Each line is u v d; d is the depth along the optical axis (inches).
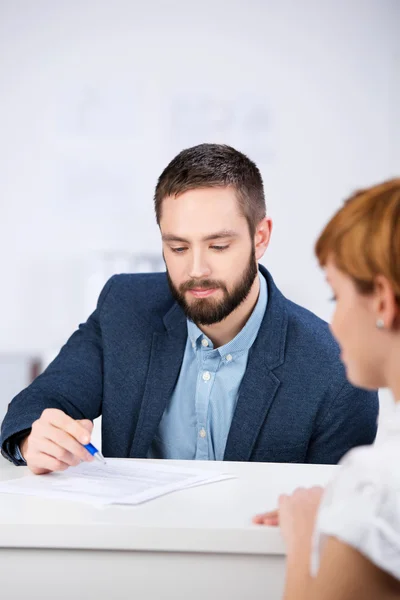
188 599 41.7
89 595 41.9
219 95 235.3
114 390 69.6
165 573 41.7
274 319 66.4
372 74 233.9
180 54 234.7
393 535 31.2
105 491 47.9
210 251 60.7
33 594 42.1
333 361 65.5
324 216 235.5
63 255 235.6
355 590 32.0
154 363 68.7
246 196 61.7
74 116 235.3
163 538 41.0
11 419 59.3
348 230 33.4
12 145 234.8
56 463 51.8
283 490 49.1
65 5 233.5
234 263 61.1
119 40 234.4
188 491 48.6
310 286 235.0
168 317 69.7
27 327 236.1
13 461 57.8
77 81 234.4
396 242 31.9
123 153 235.5
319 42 233.6
